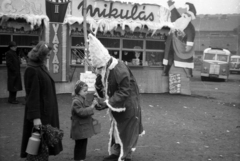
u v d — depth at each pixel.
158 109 8.70
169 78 12.12
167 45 11.96
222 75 22.89
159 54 12.12
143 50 11.80
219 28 44.81
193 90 14.96
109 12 10.63
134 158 4.50
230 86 18.30
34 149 3.21
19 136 5.47
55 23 10.09
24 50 10.02
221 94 13.58
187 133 6.11
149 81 11.91
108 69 3.96
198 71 35.47
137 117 4.07
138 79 11.73
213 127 6.73
